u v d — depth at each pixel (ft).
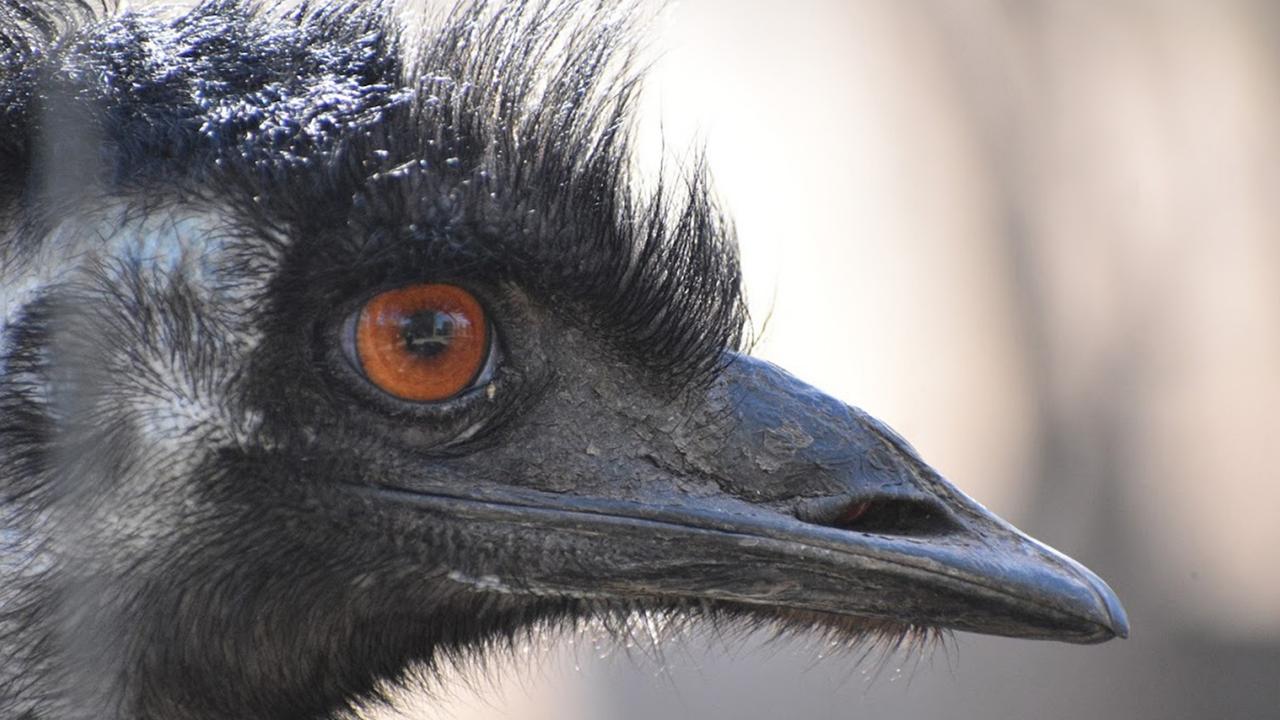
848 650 6.37
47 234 6.25
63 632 6.26
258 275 6.26
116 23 6.33
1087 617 6.27
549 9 6.38
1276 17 10.88
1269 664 9.23
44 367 6.25
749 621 6.37
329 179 6.26
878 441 6.32
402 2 6.38
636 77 6.37
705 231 6.34
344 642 6.31
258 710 6.31
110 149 6.26
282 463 6.27
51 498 6.25
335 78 6.31
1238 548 10.12
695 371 6.31
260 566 6.29
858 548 6.28
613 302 6.30
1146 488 10.34
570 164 6.31
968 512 6.31
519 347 6.30
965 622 6.28
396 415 6.28
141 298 6.26
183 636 6.28
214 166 6.26
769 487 6.30
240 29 6.33
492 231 6.28
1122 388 10.61
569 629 6.39
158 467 6.26
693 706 8.38
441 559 6.30
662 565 6.29
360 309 6.27
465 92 6.31
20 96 6.27
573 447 6.30
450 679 6.39
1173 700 9.16
